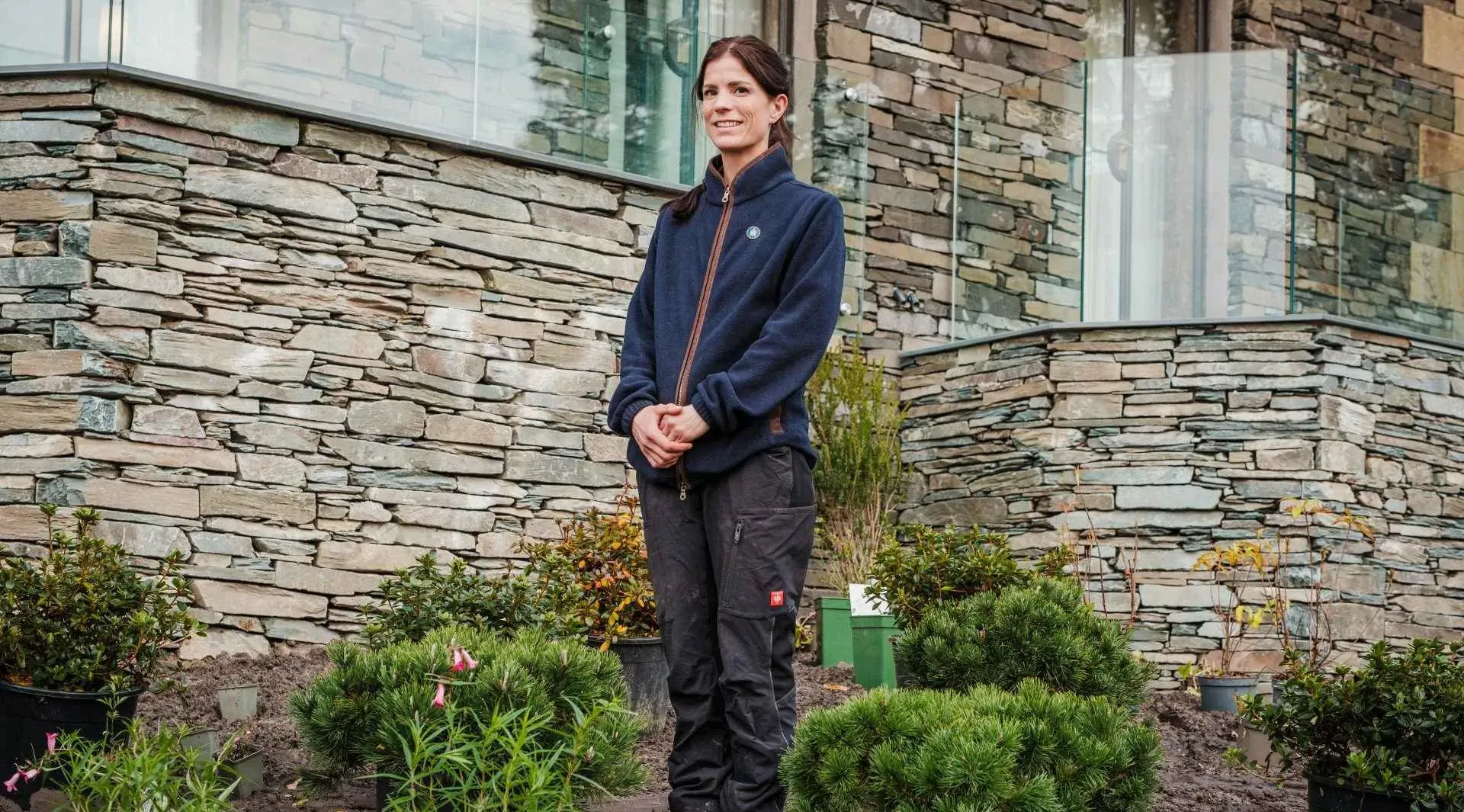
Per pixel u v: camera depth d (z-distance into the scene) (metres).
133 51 6.02
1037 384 8.01
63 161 5.95
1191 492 7.70
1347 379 7.75
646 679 5.18
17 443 5.82
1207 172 7.99
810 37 9.06
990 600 5.11
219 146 6.18
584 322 7.01
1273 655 7.49
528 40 6.94
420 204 6.62
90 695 4.21
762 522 3.46
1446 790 3.99
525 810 3.32
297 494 6.22
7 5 6.00
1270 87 7.98
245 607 6.05
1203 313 7.91
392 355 6.50
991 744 3.43
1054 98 8.40
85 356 5.84
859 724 3.54
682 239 3.75
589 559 5.34
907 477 8.54
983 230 8.60
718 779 3.59
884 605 6.63
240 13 6.25
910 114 9.19
